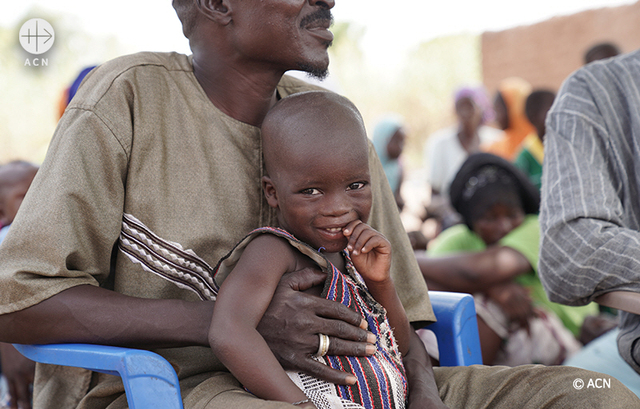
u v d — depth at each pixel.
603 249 1.80
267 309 1.35
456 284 2.78
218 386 1.37
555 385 1.42
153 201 1.53
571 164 1.97
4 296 1.33
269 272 1.36
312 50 1.62
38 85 9.03
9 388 2.22
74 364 1.31
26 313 1.34
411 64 13.80
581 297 1.90
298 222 1.42
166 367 1.25
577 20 9.92
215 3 1.60
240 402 1.24
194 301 1.47
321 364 1.32
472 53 12.96
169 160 1.57
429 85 13.47
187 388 1.50
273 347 1.35
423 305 1.79
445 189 6.52
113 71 1.57
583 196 1.90
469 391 1.54
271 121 1.46
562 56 10.14
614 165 2.01
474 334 1.82
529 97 5.55
